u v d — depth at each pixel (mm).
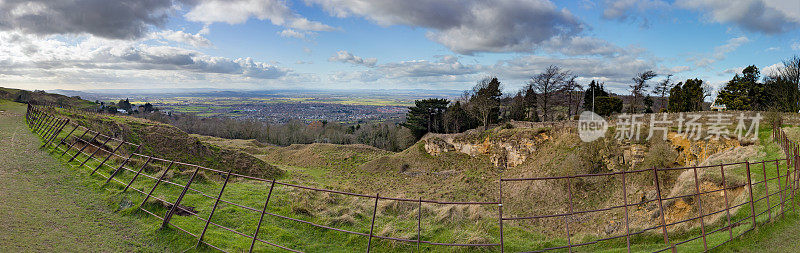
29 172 16062
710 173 20141
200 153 41969
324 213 15523
